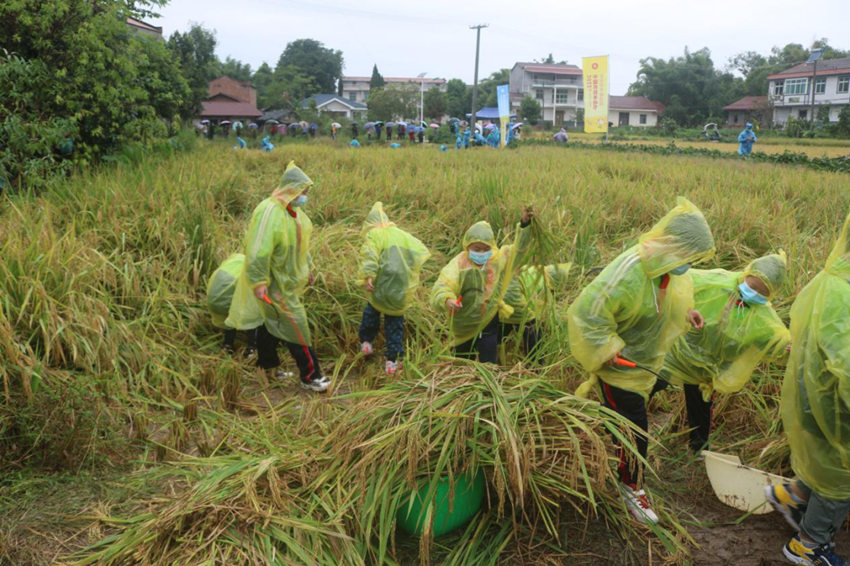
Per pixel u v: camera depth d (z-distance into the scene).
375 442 3.65
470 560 3.52
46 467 4.29
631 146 33.53
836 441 3.29
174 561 3.31
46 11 11.60
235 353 6.36
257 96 80.25
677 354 4.52
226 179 10.38
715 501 4.21
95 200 8.40
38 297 5.26
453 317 5.45
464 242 5.31
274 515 3.56
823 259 7.01
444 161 16.86
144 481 4.22
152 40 14.78
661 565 3.62
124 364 5.50
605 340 3.83
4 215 7.58
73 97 11.96
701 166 17.61
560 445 3.70
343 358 6.08
